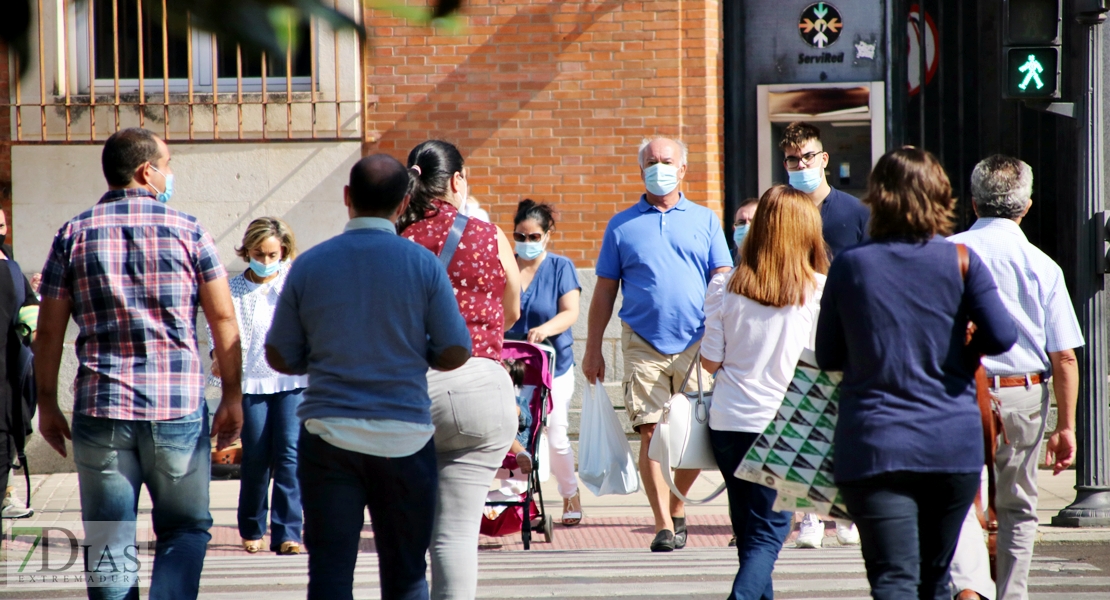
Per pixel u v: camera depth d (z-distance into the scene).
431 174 16.03
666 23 37.19
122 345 15.50
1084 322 27.25
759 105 39.09
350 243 14.05
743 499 16.52
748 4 39.03
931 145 39.34
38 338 15.83
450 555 15.09
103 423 15.35
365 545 27.16
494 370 15.30
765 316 16.50
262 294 25.50
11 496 29.33
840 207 23.66
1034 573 22.75
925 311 12.88
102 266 15.46
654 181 25.23
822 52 38.88
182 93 37.97
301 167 37.84
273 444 25.62
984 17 38.66
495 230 15.90
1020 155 39.00
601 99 37.44
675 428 18.44
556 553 25.22
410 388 13.88
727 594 20.78
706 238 25.39
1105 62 33.81
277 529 25.45
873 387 12.91
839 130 39.44
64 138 37.66
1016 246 16.47
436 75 37.69
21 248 37.88
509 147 37.66
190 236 15.90
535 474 26.30
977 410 13.10
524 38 37.53
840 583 21.78
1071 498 31.05
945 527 13.28
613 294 25.78
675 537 25.64
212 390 35.09
